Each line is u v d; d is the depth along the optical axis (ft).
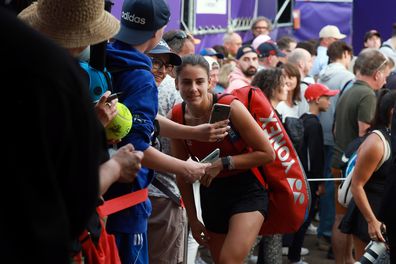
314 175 23.12
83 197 6.52
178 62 14.74
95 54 10.69
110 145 11.04
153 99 11.56
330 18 44.98
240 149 14.84
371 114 23.31
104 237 10.00
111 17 10.49
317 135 23.15
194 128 13.75
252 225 14.75
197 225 15.57
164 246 16.34
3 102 6.07
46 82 6.10
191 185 15.48
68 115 6.23
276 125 15.39
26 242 6.08
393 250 14.34
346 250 21.77
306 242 27.14
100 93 10.69
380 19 43.62
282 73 20.54
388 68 23.94
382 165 16.79
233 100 14.66
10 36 6.08
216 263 15.71
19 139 6.09
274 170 15.42
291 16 44.78
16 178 6.06
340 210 21.53
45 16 10.01
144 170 11.72
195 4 31.37
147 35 11.99
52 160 6.24
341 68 27.32
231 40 31.48
